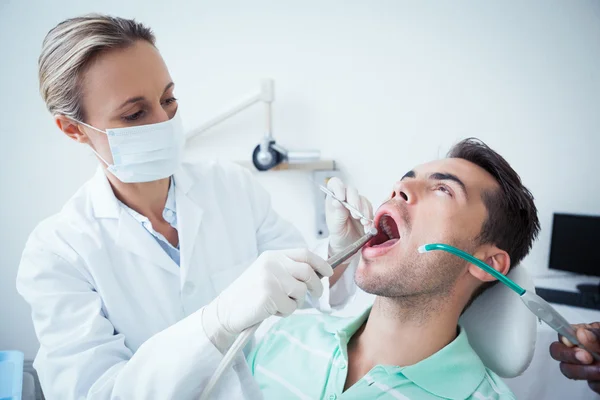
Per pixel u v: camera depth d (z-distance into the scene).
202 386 0.85
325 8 1.82
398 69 1.85
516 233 1.06
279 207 1.95
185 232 1.18
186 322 0.86
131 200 1.17
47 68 0.98
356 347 1.12
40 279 1.03
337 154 1.92
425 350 1.04
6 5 1.74
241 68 1.88
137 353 0.86
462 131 1.86
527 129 1.82
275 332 1.24
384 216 1.13
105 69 0.95
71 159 1.86
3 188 1.85
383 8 1.81
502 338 1.08
